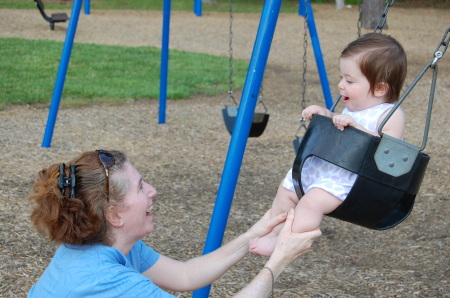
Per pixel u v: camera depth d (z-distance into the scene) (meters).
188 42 16.84
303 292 4.11
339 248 5.01
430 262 4.65
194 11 22.12
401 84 2.73
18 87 10.41
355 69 2.68
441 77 12.80
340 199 2.57
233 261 2.71
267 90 11.65
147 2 24.81
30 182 6.13
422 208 5.78
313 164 2.69
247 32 18.78
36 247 4.59
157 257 2.67
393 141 2.45
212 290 4.11
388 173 2.47
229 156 3.43
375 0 19.48
